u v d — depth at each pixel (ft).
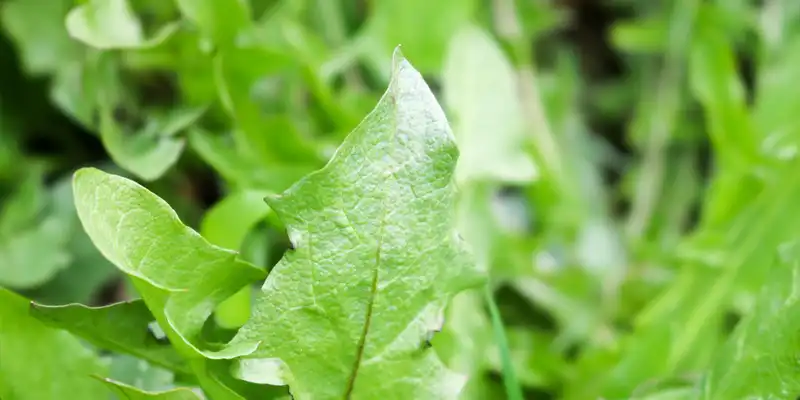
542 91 1.73
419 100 0.96
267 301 0.96
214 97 1.29
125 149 1.22
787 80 1.44
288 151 1.29
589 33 2.05
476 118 1.35
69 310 0.97
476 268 0.98
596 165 1.84
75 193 0.92
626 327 1.50
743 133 1.35
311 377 0.98
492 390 1.31
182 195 1.42
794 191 1.30
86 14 1.17
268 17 1.39
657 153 1.72
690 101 1.73
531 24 1.75
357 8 1.70
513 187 1.67
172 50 1.27
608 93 1.95
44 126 1.50
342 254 0.96
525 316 1.51
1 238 1.32
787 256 1.06
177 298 0.96
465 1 1.44
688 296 1.33
